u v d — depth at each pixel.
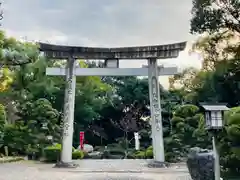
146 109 30.84
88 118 29.09
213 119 7.10
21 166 16.39
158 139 15.83
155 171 14.20
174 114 17.81
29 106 19.86
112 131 32.03
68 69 16.34
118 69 16.59
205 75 14.83
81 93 27.83
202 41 14.83
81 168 15.25
